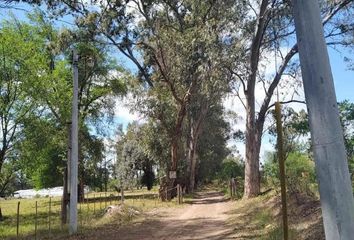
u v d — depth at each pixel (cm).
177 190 3528
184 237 1527
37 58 3136
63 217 1998
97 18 2998
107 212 2294
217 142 7394
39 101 2995
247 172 3077
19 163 3002
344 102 1578
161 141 4150
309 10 378
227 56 2742
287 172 2034
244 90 3136
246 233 1448
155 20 3052
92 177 5141
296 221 1388
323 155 360
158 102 3572
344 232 345
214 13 2897
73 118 1778
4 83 2889
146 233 1661
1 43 2867
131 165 6169
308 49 376
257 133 3117
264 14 2830
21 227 2258
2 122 2922
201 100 4606
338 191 352
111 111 4666
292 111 2792
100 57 4047
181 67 3070
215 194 5097
